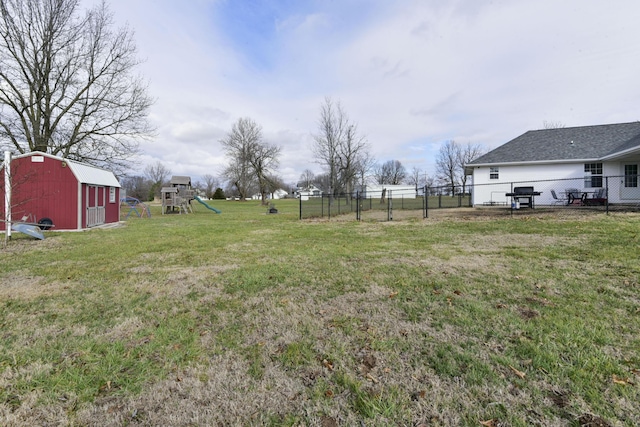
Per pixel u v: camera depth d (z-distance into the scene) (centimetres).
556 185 1655
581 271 404
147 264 516
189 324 275
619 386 174
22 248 688
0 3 1447
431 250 580
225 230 1022
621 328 245
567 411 156
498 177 1784
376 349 224
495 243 628
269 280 407
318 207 2612
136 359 216
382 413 159
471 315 279
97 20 1680
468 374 190
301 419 157
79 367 206
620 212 1034
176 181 2780
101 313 303
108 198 1313
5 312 306
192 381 190
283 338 245
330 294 347
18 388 184
